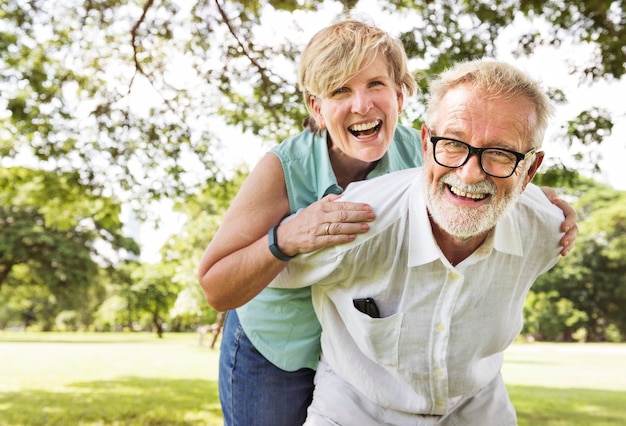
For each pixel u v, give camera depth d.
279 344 2.47
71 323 59.62
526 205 2.11
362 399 2.30
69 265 38.59
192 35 7.09
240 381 2.56
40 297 54.22
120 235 40.97
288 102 7.27
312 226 1.98
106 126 8.20
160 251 26.44
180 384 12.95
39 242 36.69
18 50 8.08
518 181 1.84
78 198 10.53
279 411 2.55
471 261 1.98
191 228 23.88
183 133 8.39
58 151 8.77
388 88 2.26
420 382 2.20
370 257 2.03
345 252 2.00
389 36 2.27
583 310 46.97
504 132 1.75
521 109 1.76
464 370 2.21
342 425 2.28
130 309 42.31
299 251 2.01
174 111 7.93
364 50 2.16
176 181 9.16
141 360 20.03
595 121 6.88
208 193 11.05
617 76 6.70
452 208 1.84
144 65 7.50
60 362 18.80
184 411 8.93
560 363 21.41
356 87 2.21
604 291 45.97
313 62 2.21
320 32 2.27
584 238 46.12
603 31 6.58
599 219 45.47
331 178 2.29
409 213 2.00
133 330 61.78
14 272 40.09
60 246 37.31
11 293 45.72
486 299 2.11
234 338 2.59
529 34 6.71
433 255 1.96
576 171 7.05
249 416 2.57
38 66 8.12
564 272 46.22
